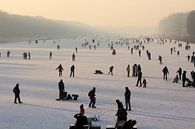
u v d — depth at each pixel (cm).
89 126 2959
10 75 7081
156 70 7662
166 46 17462
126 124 2798
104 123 3247
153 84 5734
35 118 3506
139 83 5825
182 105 4109
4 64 9338
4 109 3925
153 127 3158
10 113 3734
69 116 3572
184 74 5503
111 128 2953
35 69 8162
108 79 6353
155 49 15225
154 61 9712
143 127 3158
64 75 6994
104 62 9619
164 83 5850
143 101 4334
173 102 4284
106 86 5509
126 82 5956
